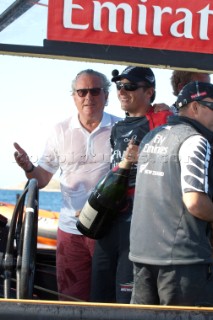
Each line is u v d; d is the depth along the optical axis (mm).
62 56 3750
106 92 5402
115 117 5457
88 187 5363
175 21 3727
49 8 3730
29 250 4152
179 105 4285
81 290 5410
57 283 5555
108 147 5363
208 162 4043
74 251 5391
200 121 4234
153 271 4152
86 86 5301
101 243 5055
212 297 4098
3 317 3809
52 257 5855
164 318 3840
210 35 3738
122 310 3834
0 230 5129
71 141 5387
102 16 3721
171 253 4043
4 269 4520
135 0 3711
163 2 3713
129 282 4902
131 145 4812
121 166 4836
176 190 4066
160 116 4996
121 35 3729
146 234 4148
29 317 3814
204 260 4027
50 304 3832
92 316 3824
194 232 4035
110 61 3740
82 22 3730
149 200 4160
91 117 5320
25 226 4199
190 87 4258
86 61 3740
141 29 3725
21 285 4113
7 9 3750
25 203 4680
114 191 4840
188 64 3746
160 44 3734
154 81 5105
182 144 4086
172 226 4055
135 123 5051
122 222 4938
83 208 4977
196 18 3729
